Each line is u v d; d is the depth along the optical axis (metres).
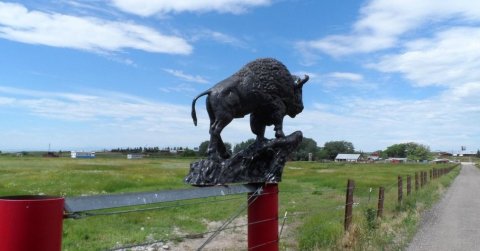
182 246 9.16
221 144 3.90
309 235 8.11
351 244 7.77
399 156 150.25
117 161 74.00
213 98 3.89
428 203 16.16
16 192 17.19
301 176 37.22
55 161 65.12
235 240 9.80
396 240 9.16
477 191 24.20
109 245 8.89
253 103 4.10
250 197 4.02
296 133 4.37
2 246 1.81
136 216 12.24
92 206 2.34
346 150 129.88
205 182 3.57
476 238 9.93
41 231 1.86
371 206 11.57
